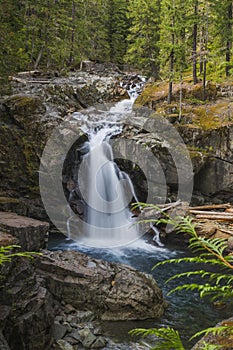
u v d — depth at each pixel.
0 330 5.91
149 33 32.72
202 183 18.08
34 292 7.36
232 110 20.05
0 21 20.73
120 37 43.19
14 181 15.98
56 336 7.29
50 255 9.51
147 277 9.37
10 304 6.73
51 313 7.27
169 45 21.33
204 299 9.52
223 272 11.47
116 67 36.41
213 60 24.38
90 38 38.38
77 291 8.44
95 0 39.41
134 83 27.83
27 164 16.11
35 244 9.42
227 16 24.38
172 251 13.88
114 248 14.09
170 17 22.34
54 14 29.81
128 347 7.10
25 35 29.62
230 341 3.47
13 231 8.86
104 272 9.04
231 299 9.46
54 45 30.36
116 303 8.34
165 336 2.12
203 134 18.20
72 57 34.72
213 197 18.14
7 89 18.84
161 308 8.68
